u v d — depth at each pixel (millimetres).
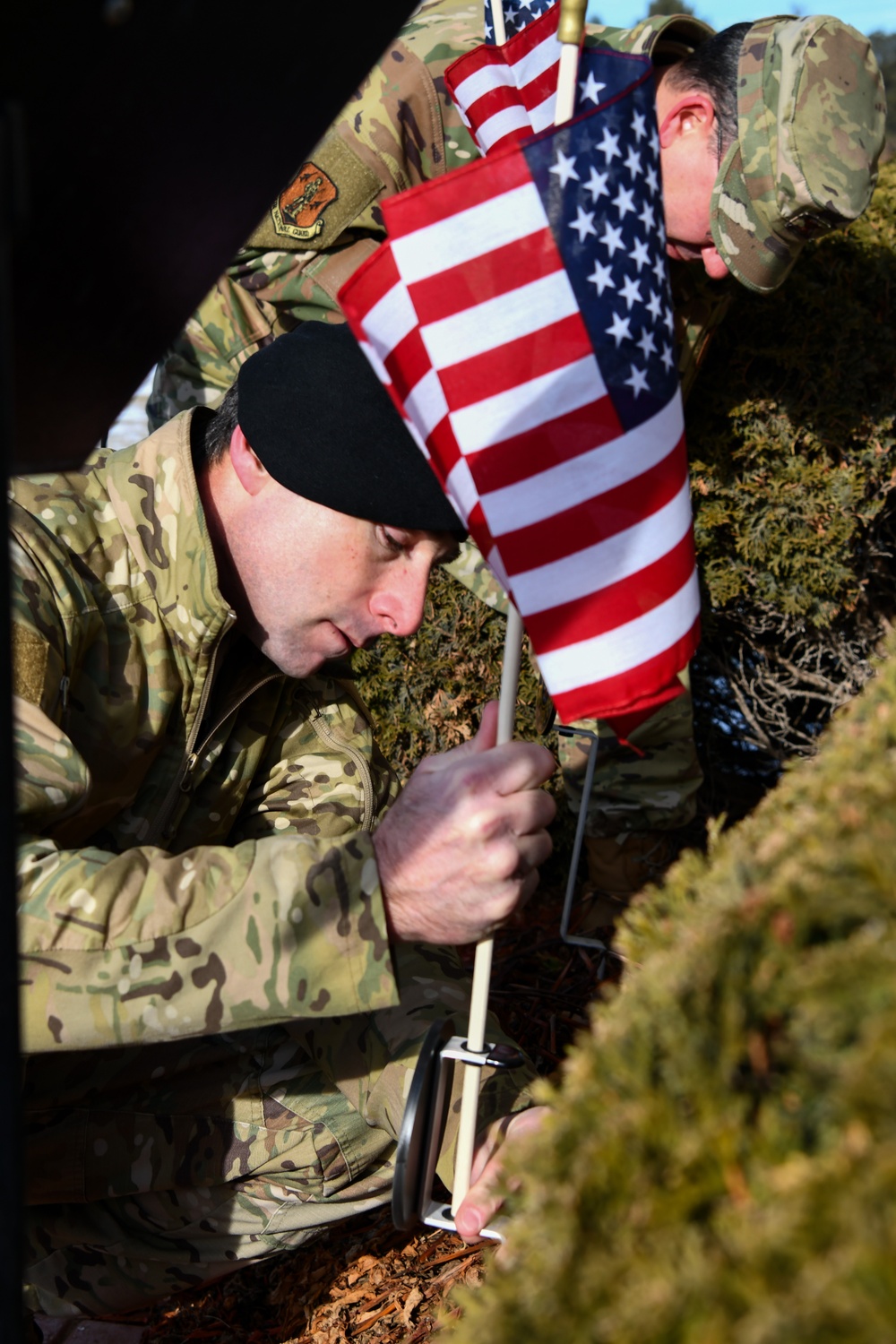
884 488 3084
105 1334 1987
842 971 566
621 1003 699
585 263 1247
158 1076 1797
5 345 723
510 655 1378
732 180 2324
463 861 1351
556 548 1295
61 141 762
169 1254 1844
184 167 816
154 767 1815
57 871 1353
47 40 709
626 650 1308
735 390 2848
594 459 1276
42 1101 1771
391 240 1244
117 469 1779
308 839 1408
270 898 1354
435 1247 1920
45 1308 1954
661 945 747
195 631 1729
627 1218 573
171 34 744
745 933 628
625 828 2904
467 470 1291
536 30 1505
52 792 1411
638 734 2807
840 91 2285
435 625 2941
